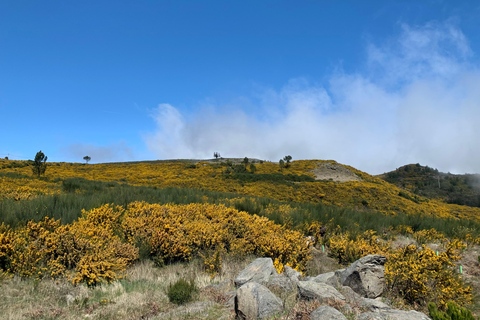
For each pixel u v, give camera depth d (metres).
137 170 51.97
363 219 15.41
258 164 62.91
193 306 5.22
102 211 9.40
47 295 5.50
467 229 13.53
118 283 6.24
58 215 9.28
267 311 4.74
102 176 40.84
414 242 12.80
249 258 8.58
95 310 5.08
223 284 6.38
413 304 6.34
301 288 5.45
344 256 9.50
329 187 38.47
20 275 5.95
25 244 6.74
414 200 40.19
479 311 6.11
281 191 36.88
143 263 7.66
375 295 6.23
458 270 8.55
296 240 9.09
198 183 38.88
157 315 4.95
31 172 35.59
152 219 9.20
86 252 6.70
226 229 9.35
